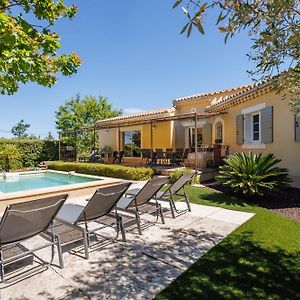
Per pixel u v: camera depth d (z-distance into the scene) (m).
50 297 2.94
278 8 2.49
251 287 3.05
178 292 2.98
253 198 8.18
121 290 3.06
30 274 3.45
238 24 2.74
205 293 2.94
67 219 4.57
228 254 4.00
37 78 4.93
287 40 2.84
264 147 11.16
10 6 4.14
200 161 13.95
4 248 3.46
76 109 28.86
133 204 5.34
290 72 3.54
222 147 13.77
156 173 13.27
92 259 3.90
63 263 3.72
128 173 12.66
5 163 18.72
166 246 4.38
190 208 6.93
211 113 14.27
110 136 22.39
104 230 5.23
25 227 3.38
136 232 5.10
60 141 23.25
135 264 3.72
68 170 16.94
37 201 3.26
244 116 12.57
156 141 18.53
